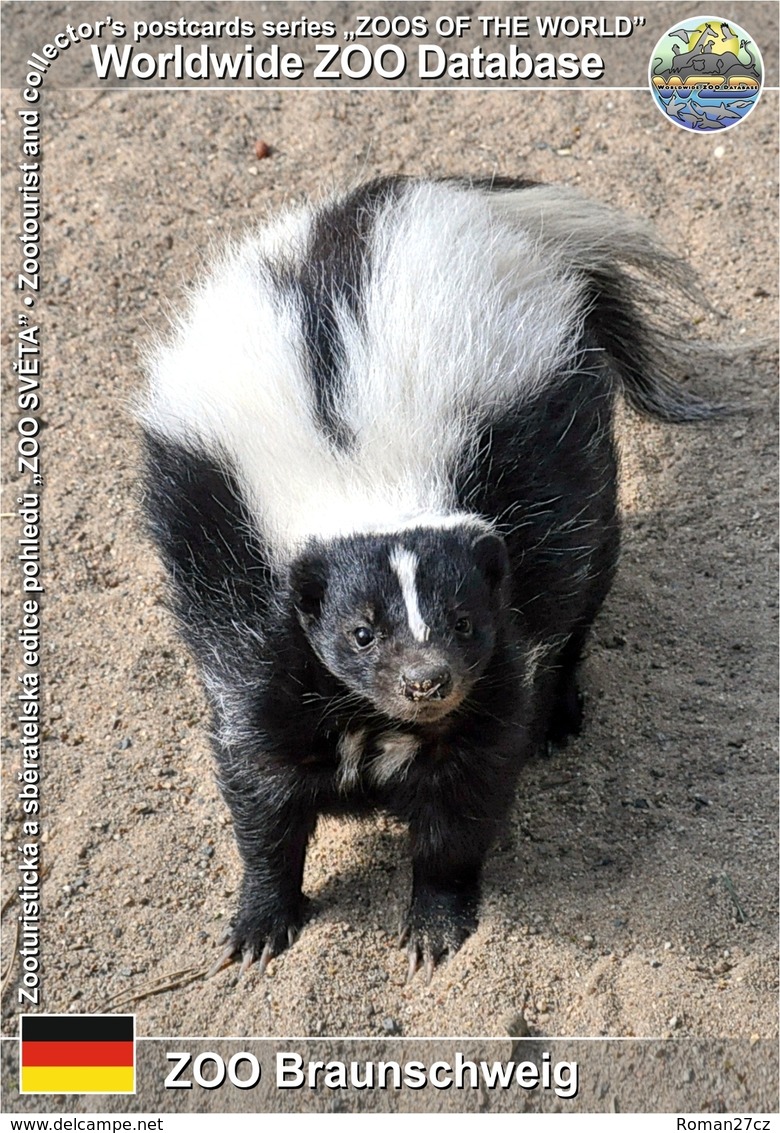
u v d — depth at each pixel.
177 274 1.39
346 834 1.15
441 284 1.10
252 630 1.06
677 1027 1.05
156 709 1.20
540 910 1.10
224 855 1.14
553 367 1.10
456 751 1.06
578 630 1.16
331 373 1.06
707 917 1.09
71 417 1.33
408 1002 1.07
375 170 1.45
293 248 1.14
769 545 1.27
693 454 1.32
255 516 1.06
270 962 1.09
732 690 1.20
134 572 1.26
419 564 1.01
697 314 1.38
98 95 1.50
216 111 1.49
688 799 1.15
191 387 1.10
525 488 1.08
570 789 1.16
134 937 1.11
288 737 1.06
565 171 1.45
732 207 1.43
